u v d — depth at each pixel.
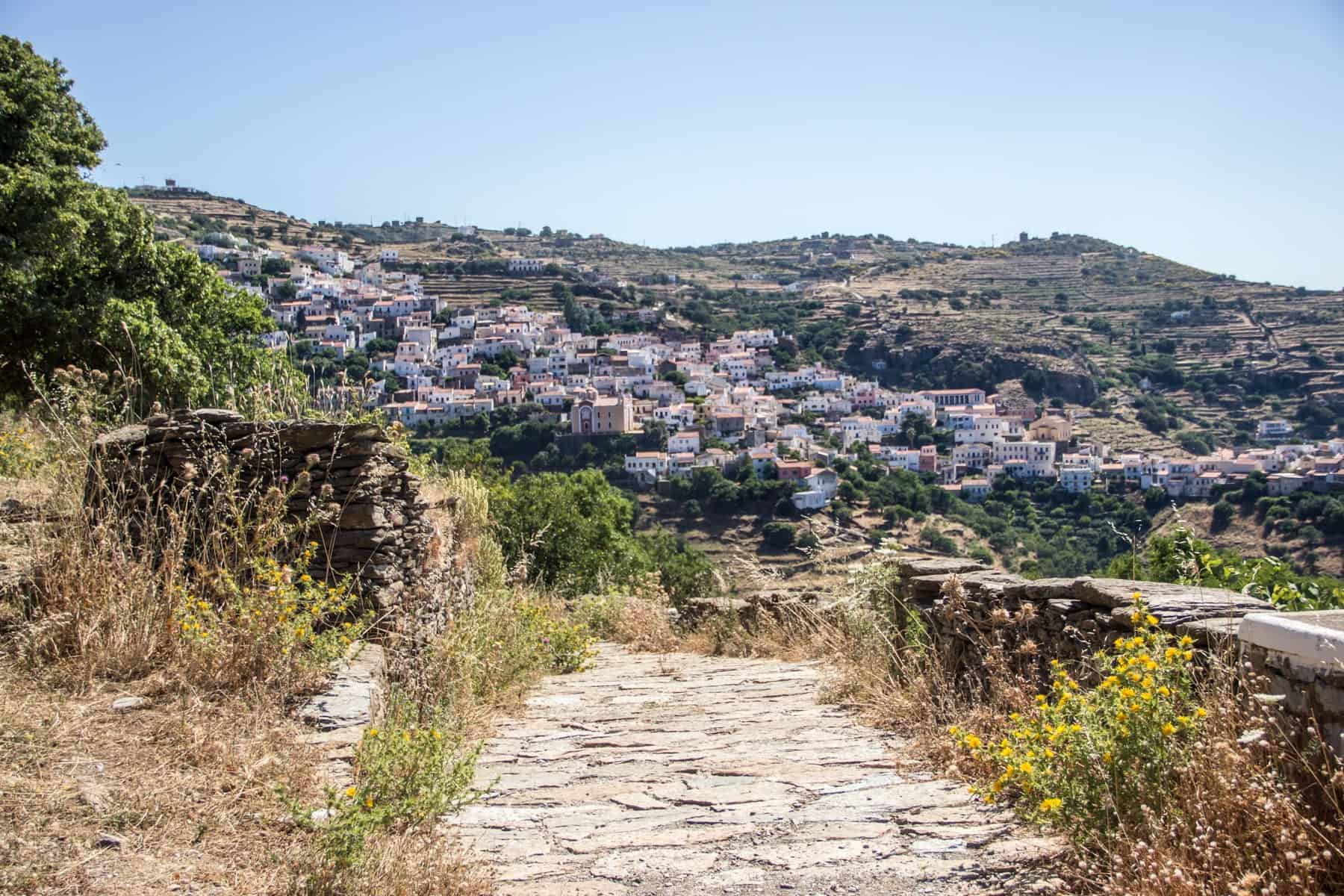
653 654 12.57
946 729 5.44
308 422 7.17
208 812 3.79
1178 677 3.83
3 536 6.57
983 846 3.85
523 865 3.89
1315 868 2.83
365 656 6.12
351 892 3.34
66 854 3.29
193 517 6.35
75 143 19.02
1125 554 9.32
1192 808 3.27
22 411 11.74
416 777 4.18
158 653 5.23
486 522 11.88
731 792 4.88
